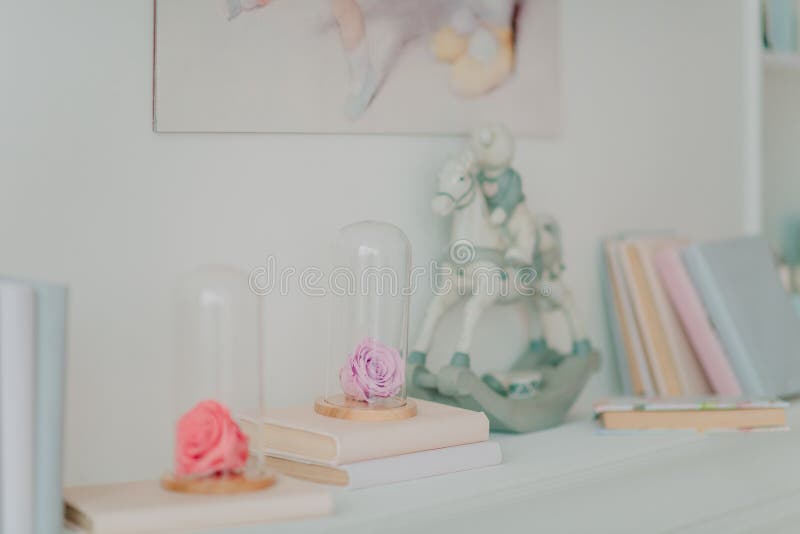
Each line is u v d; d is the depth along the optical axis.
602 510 1.24
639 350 1.69
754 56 2.05
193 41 1.20
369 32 1.38
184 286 1.07
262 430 1.10
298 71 1.30
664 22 1.88
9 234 1.07
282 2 1.29
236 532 0.90
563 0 1.68
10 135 1.07
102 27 1.13
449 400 1.35
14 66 1.07
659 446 1.31
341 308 1.26
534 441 1.34
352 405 1.17
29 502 0.85
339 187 1.36
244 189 1.26
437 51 1.46
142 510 0.90
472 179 1.39
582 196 1.72
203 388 1.06
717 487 1.40
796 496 1.52
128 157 1.16
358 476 1.05
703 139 1.97
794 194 2.30
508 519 1.11
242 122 1.25
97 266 1.13
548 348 1.56
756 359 1.63
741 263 1.72
